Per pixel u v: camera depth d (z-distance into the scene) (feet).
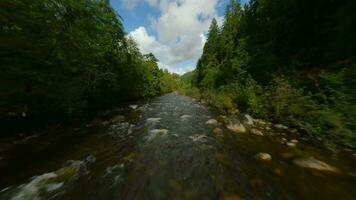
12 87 25.49
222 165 19.99
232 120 39.37
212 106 65.67
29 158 21.44
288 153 22.41
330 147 23.21
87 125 37.37
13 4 23.68
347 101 22.53
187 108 62.49
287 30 58.85
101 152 23.59
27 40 26.27
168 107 65.87
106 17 60.13
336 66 30.99
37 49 28.45
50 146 25.38
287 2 57.77
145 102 87.45
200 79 160.97
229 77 81.61
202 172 18.60
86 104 46.24
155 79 160.04
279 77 38.93
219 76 97.04
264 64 57.16
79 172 18.58
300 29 53.21
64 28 35.45
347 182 16.08
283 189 15.40
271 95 37.24
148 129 34.32
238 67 72.08
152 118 43.88
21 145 25.04
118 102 76.89
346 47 32.58
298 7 52.95
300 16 52.80
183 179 17.34
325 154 21.68
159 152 23.62
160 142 27.20
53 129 33.19
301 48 51.06
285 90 32.81
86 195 15.03
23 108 30.35
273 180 16.78
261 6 80.18
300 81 34.94
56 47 33.63
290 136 28.86
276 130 32.17
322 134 24.62
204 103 76.84
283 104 32.22
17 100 28.73
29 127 30.76
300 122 28.43
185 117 44.88
